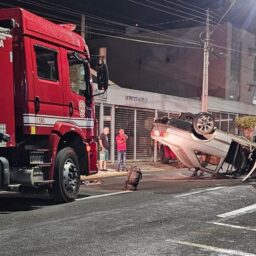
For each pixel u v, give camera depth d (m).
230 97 41.91
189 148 16.05
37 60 9.66
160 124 16.41
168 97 29.41
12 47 9.24
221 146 16.06
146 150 27.64
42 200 10.81
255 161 15.58
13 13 9.37
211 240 7.14
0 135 8.70
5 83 8.84
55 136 9.98
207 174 18.42
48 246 6.60
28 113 9.33
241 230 7.85
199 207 9.85
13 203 10.34
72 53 10.73
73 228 7.70
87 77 11.38
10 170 9.27
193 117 16.25
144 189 12.99
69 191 10.39
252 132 18.28
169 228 7.86
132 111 26.59
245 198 11.15
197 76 41.41
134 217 8.66
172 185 14.10
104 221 8.27
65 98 10.44
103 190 12.90
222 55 40.84
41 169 9.65
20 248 6.49
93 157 11.45
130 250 6.48
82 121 11.11
